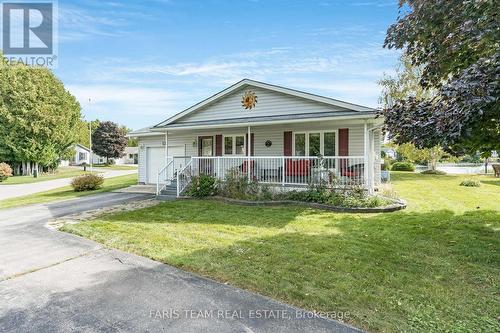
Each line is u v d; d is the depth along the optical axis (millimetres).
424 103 5164
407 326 3045
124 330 3131
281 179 12484
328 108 12055
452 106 4188
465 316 3229
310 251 5445
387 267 4645
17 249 6059
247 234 6738
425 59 6340
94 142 55312
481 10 4715
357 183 10242
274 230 7051
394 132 5258
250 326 3131
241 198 11164
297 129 13344
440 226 7180
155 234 6891
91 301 3781
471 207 9625
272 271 4559
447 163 40719
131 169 45875
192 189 12234
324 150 12828
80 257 5484
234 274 4473
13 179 29000
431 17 5590
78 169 43375
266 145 14055
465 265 4715
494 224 7324
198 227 7500
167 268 4840
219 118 14969
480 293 3773
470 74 3984
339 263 4816
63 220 8977
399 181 18500
